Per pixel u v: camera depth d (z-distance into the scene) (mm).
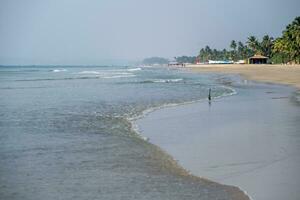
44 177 10844
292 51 118562
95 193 9461
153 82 62312
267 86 50094
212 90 43562
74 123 20562
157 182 10352
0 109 26766
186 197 9094
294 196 8984
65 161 12648
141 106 28125
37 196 9297
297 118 21250
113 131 18203
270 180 10266
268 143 14867
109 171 11453
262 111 24531
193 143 15328
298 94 37125
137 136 16984
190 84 56000
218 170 11438
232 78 73062
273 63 145500
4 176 10922
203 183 10219
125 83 59875
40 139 16266
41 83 62906
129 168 11797
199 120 21312
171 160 12734
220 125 19438
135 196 9211
